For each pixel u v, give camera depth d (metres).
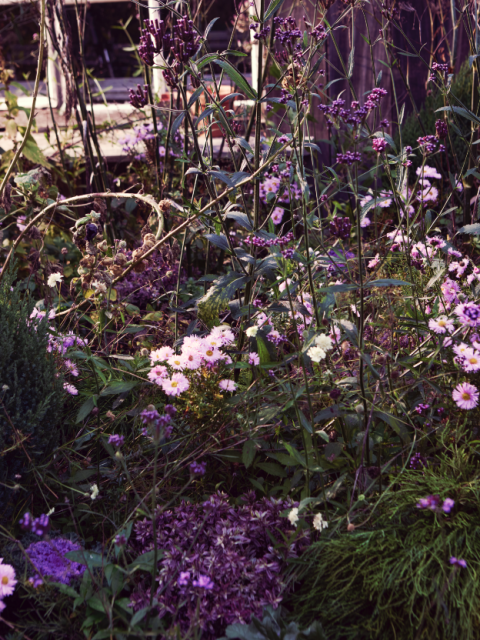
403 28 3.64
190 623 1.48
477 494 1.53
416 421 1.89
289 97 1.95
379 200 2.14
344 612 1.49
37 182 2.44
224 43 5.61
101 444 2.07
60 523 1.85
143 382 2.06
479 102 2.69
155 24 1.90
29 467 1.83
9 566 1.47
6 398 1.78
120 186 3.68
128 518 1.64
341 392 1.82
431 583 1.43
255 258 2.10
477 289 2.03
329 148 3.69
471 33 2.73
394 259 2.33
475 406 1.72
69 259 3.21
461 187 2.86
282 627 1.51
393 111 3.76
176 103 3.38
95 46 5.68
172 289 2.63
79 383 2.23
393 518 1.61
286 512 1.62
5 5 4.27
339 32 3.62
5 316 1.88
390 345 2.04
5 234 3.13
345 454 1.80
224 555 1.61
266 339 1.95
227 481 1.95
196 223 2.27
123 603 1.48
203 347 1.92
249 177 1.97
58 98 4.12
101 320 2.18
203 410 1.89
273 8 1.95
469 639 1.34
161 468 1.94
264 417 1.86
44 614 1.58
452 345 1.93
